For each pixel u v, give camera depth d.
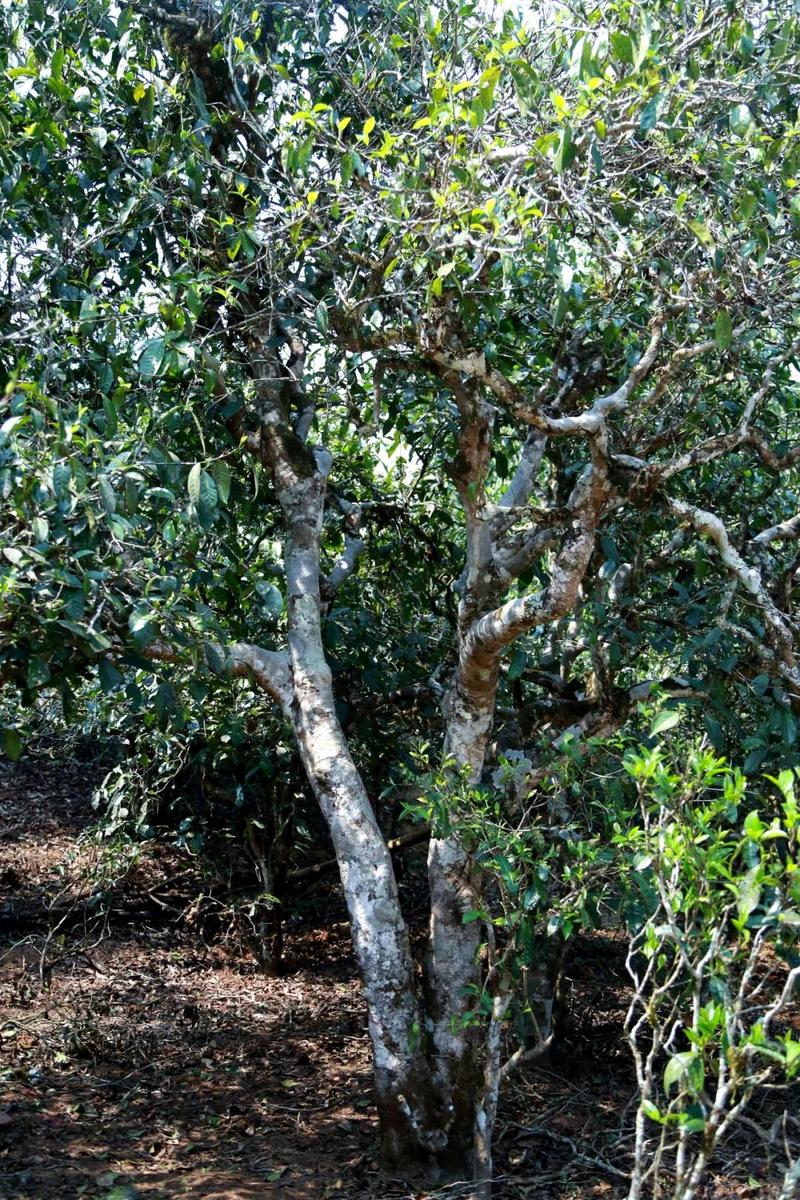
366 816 4.46
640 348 5.23
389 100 5.36
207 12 5.19
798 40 4.19
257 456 5.22
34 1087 5.17
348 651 6.14
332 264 4.91
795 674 4.46
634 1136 4.54
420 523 6.56
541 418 4.13
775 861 3.01
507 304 5.48
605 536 5.07
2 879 8.16
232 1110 5.00
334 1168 4.37
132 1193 4.09
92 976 6.74
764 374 5.17
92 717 7.10
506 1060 5.14
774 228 4.31
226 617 5.64
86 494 3.60
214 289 4.59
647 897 3.72
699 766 3.17
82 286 4.84
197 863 7.43
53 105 4.93
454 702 4.52
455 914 4.39
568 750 4.09
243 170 5.36
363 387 6.14
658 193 4.53
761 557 5.03
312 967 7.27
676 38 4.22
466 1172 4.21
